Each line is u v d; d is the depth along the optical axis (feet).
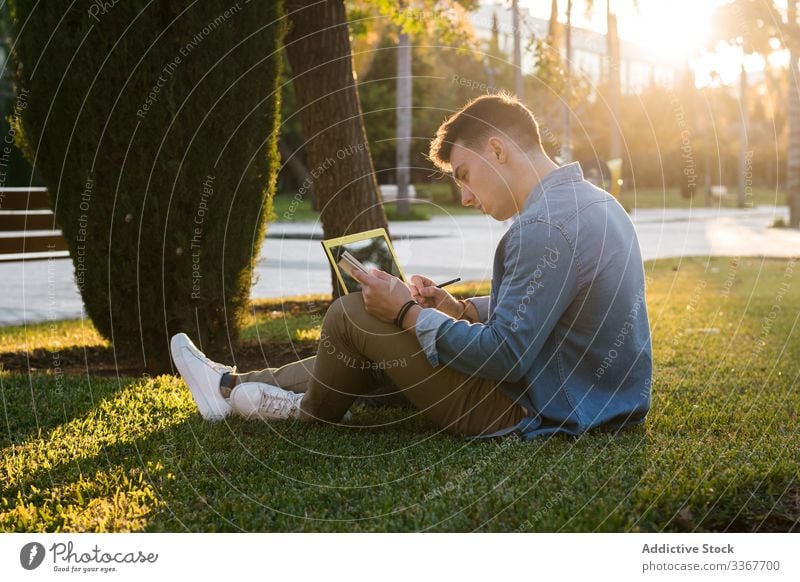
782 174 156.56
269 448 9.07
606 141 105.70
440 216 85.25
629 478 7.94
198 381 10.25
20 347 17.65
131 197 13.23
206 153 13.51
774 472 8.27
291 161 90.02
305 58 18.39
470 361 8.42
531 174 8.96
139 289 13.57
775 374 14.21
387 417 10.43
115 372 14.80
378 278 8.55
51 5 12.85
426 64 91.81
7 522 7.36
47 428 10.29
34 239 21.79
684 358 15.89
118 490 8.00
